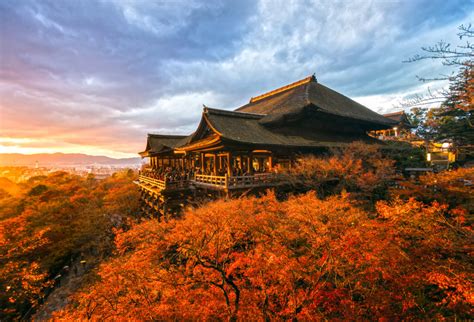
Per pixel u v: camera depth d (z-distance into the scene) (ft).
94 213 76.02
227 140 48.11
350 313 19.66
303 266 20.24
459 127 48.62
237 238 25.04
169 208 63.05
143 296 20.30
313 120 73.05
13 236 54.29
